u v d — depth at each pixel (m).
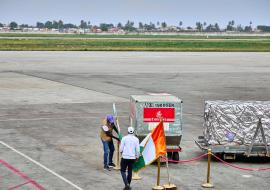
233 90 43.12
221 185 16.67
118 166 18.41
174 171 18.36
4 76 51.31
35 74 53.88
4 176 17.02
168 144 19.48
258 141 19.59
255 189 16.28
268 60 82.06
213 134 19.48
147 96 20.62
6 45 105.12
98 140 23.33
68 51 95.19
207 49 108.44
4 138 23.25
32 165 18.56
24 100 35.62
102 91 41.03
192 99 37.47
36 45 108.81
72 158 19.83
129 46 115.44
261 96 39.31
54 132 24.95
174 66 67.19
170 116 19.31
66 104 34.16
